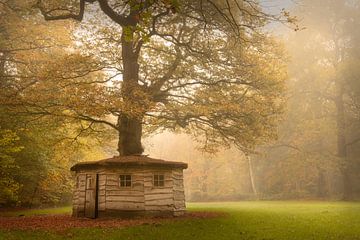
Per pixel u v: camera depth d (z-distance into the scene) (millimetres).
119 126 24562
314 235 13961
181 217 21297
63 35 33125
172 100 26156
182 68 26797
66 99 21312
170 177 22234
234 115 25719
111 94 21625
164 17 25078
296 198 54469
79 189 22781
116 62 25547
